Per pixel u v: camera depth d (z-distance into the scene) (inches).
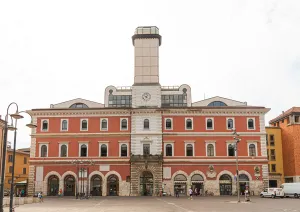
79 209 1571.1
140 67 3240.7
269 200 2251.5
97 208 1627.7
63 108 3048.7
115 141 2984.7
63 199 2497.5
